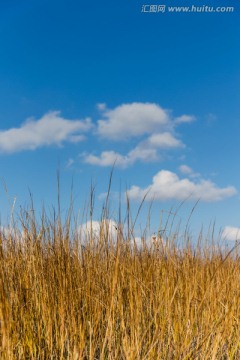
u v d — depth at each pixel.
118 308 3.28
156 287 3.56
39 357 3.07
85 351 3.05
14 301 3.07
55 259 3.25
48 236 3.35
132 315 3.12
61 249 3.21
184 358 3.09
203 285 3.87
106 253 3.32
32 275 3.29
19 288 3.14
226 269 4.42
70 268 3.19
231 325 3.57
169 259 3.74
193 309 3.58
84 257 3.29
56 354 3.00
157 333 3.19
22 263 3.30
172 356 3.30
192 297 3.49
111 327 3.00
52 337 3.19
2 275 2.87
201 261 4.25
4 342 2.73
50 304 3.16
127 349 3.01
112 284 3.10
